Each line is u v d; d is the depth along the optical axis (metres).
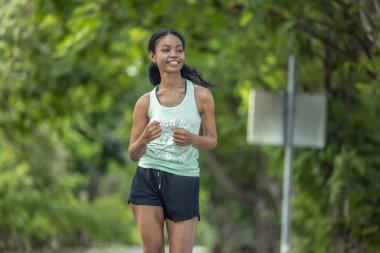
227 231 57.34
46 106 32.31
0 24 25.17
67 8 24.95
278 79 28.91
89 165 60.31
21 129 32.66
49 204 42.09
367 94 21.45
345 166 20.61
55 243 51.12
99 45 27.77
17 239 43.91
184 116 10.39
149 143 10.47
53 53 28.50
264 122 19.06
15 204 38.34
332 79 21.72
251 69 29.05
